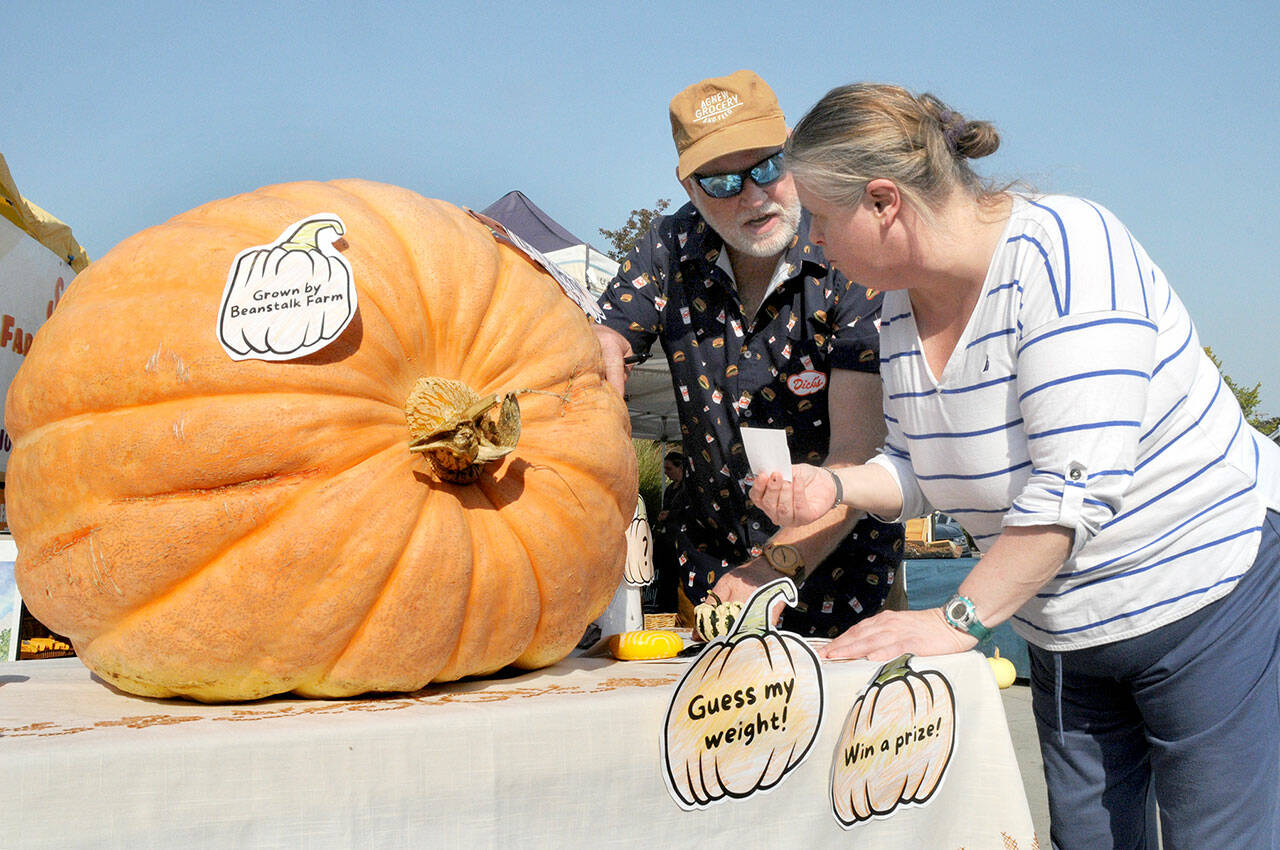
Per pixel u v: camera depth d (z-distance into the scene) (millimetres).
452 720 1096
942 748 1555
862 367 2404
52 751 911
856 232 1673
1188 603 1637
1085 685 1878
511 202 6973
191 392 1261
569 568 1505
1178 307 1719
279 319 1291
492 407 1414
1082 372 1512
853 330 2410
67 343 1306
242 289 1297
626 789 1213
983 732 1607
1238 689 1649
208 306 1287
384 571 1283
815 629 2621
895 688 1481
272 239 1383
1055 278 1555
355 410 1316
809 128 1662
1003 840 1575
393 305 1401
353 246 1412
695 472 2770
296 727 1032
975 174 1695
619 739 1205
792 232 2463
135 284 1332
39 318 2441
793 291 2533
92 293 1356
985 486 1748
